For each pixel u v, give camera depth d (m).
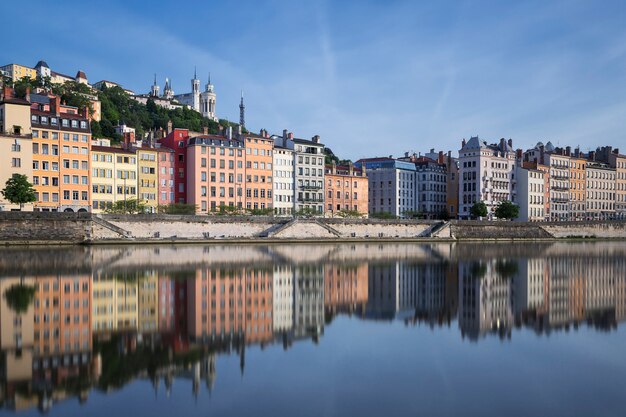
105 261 82.94
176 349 33.88
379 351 34.31
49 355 32.03
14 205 133.75
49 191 140.38
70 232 116.75
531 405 25.41
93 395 26.06
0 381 27.73
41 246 110.56
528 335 38.97
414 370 30.50
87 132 146.00
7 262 79.31
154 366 30.52
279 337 37.50
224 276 67.94
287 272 74.19
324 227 151.00
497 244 159.00
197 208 164.75
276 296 54.12
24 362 30.70
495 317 45.31
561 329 41.03
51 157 140.75
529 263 93.75
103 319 41.59
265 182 182.00
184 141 171.75
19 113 136.38
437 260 98.88
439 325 42.16
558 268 85.50
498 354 33.75
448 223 169.12
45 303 47.38
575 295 57.47
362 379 28.88
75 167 144.25
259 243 136.50
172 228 131.25
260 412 24.42
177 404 25.11
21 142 134.25
